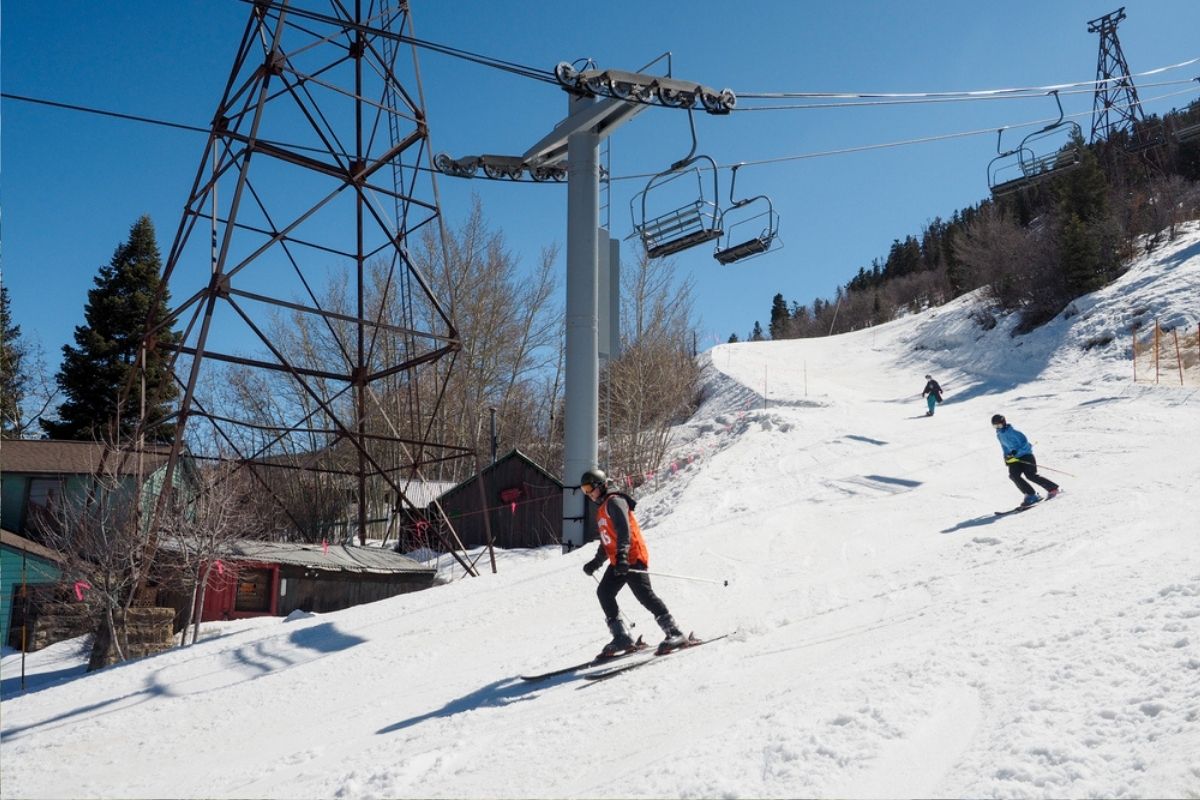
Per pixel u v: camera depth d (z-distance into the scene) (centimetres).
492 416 3306
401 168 1911
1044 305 4347
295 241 1720
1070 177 4719
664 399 3809
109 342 3684
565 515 1841
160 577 1598
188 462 2086
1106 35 6216
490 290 4006
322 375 1958
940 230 13975
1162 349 3209
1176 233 4431
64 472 2370
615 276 2000
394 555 2205
